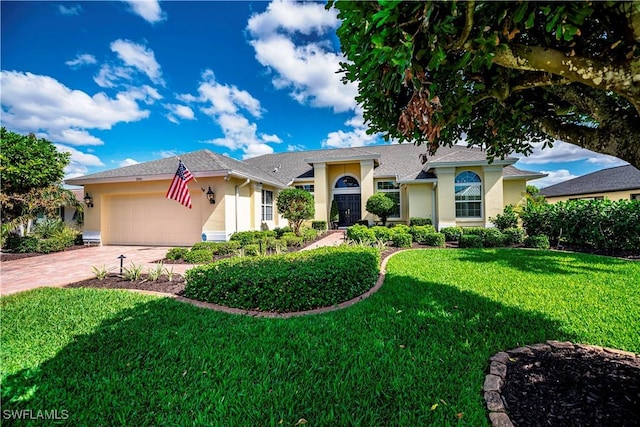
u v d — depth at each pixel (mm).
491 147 3764
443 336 3643
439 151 21250
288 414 2379
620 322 4047
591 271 7004
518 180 16203
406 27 1800
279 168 23031
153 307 4875
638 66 1605
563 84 2197
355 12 1771
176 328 4020
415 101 2062
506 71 2385
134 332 3893
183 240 13250
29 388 2742
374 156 18078
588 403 2324
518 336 3621
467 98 2529
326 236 16359
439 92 2582
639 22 1476
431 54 1893
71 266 9117
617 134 2111
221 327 4027
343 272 5160
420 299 5055
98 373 2979
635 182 20219
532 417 2205
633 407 2244
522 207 13656
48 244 11977
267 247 11117
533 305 4727
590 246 10680
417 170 18969
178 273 7570
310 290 4770
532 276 6566
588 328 3854
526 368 2883
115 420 2350
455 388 2615
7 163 12500
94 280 6934
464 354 3197
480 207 15188
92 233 13945
